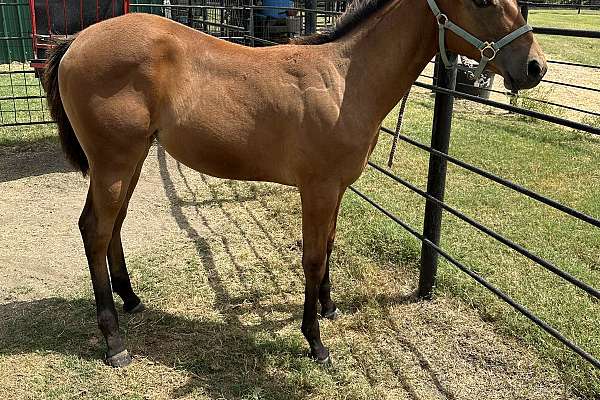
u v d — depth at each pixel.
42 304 3.16
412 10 2.39
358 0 2.54
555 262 3.74
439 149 3.06
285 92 2.46
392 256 3.79
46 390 2.49
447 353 2.85
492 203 4.76
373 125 2.51
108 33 2.46
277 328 3.02
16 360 2.68
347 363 2.76
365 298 3.34
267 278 3.54
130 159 2.55
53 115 2.69
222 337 2.92
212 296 3.31
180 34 2.56
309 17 5.21
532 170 5.60
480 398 2.54
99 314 2.69
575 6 6.66
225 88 2.51
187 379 2.60
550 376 2.67
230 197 4.85
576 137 6.85
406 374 2.69
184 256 3.79
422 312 3.21
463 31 2.29
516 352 2.85
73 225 4.23
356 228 4.17
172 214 4.48
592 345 2.84
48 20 5.18
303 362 2.71
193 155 2.64
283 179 2.63
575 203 4.77
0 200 4.61
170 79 2.50
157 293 3.31
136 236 4.08
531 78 2.23
